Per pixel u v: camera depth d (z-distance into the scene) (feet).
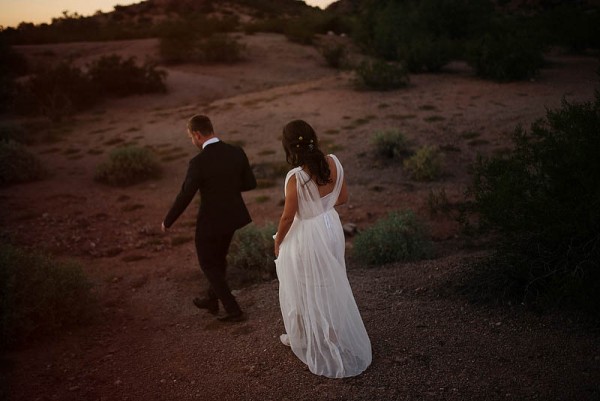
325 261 10.27
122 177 37.17
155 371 11.96
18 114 66.44
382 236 21.02
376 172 36.45
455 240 23.62
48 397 11.08
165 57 99.35
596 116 13.35
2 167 36.81
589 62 70.74
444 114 48.93
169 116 60.18
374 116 50.65
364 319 13.01
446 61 72.28
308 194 10.09
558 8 95.71
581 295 11.29
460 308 13.12
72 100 68.18
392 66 64.08
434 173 34.12
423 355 10.90
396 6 100.32
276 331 12.96
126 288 19.99
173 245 25.72
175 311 16.94
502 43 63.77
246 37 126.52
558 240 12.62
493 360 10.47
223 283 13.67
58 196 34.35
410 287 15.26
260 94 68.69
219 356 12.17
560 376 9.67
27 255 16.02
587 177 12.29
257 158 41.37
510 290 13.24
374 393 9.68
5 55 95.30
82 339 14.52
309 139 10.10
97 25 194.39
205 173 12.69
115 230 28.27
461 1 88.63
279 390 10.19
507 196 13.37
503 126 42.83
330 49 99.14
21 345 13.93
